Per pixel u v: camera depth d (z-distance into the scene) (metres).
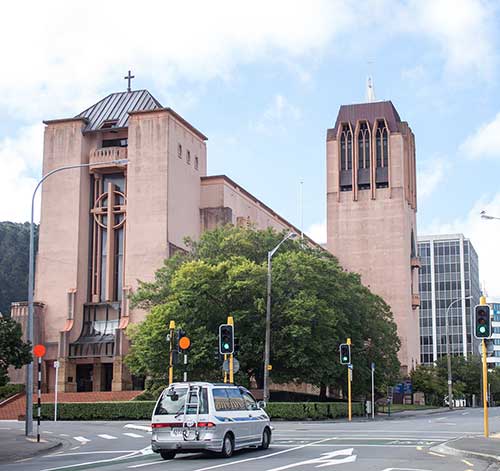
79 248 80.06
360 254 115.56
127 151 79.81
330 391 83.00
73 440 33.66
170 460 22.84
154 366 55.38
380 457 22.56
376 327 70.31
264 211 101.50
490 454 22.33
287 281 56.22
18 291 121.00
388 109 119.44
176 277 56.41
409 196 120.06
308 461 21.28
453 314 170.75
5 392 69.69
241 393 25.36
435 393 112.62
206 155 88.25
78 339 78.50
